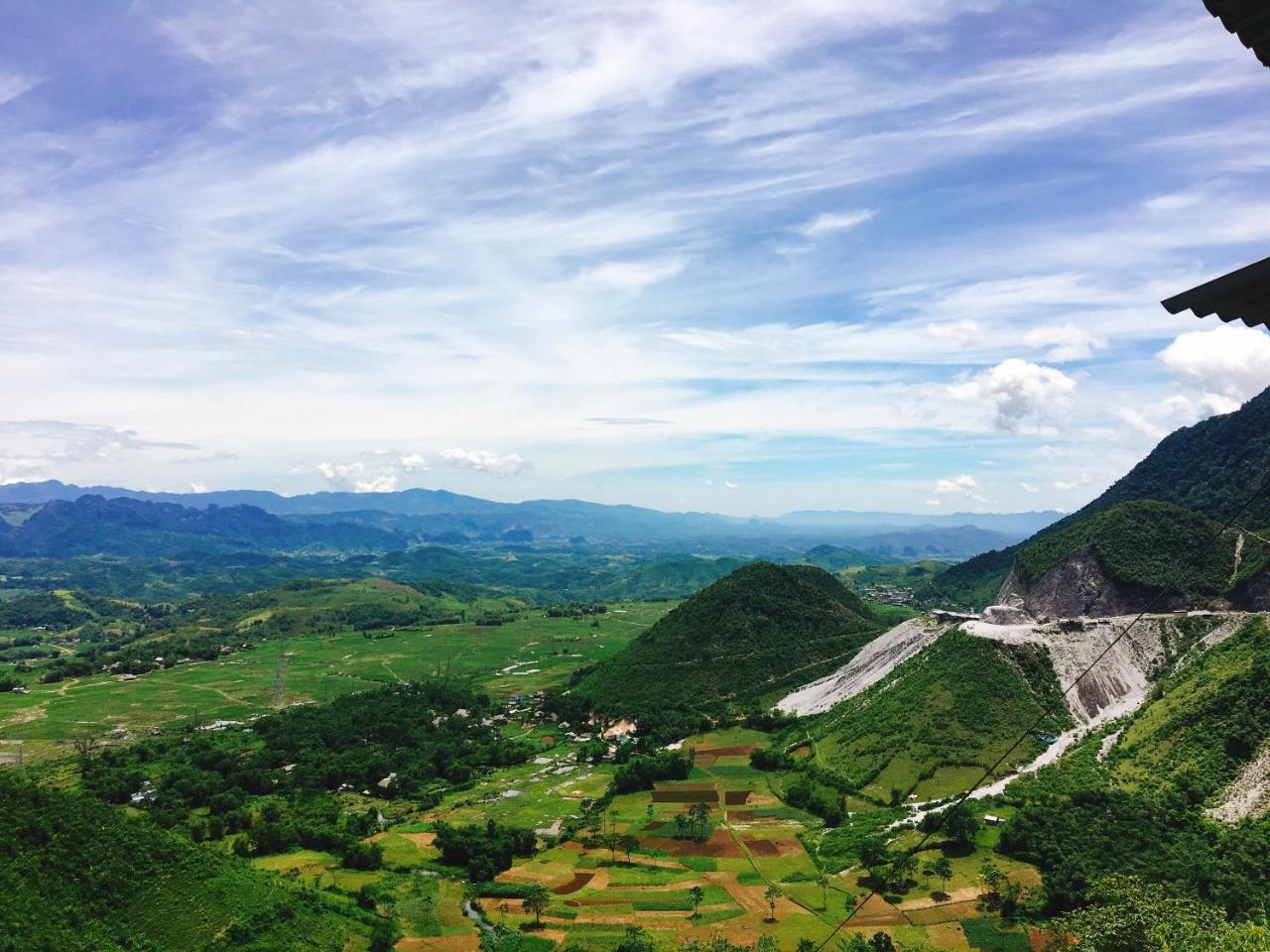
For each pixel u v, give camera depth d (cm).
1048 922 10112
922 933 10200
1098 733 14450
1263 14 1121
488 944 11238
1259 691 12331
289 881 12812
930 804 14050
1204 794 11456
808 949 10212
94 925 9856
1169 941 7606
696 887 12706
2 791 11138
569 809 16850
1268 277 1245
